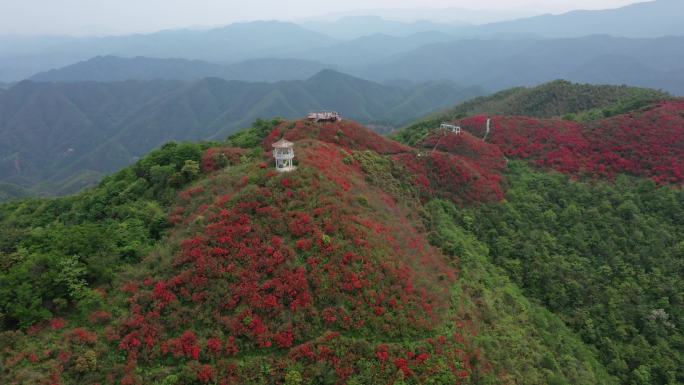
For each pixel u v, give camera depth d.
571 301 45.50
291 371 25.80
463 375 27.86
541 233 53.25
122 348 26.09
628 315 43.84
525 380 30.91
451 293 35.84
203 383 25.03
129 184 49.53
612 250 50.97
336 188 39.69
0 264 31.75
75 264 30.28
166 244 34.41
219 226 33.38
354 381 26.02
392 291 31.36
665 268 48.41
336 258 31.92
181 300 29.17
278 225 33.81
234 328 27.50
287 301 29.45
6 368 24.27
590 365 37.72
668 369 39.00
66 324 27.67
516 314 39.09
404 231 40.59
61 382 24.11
